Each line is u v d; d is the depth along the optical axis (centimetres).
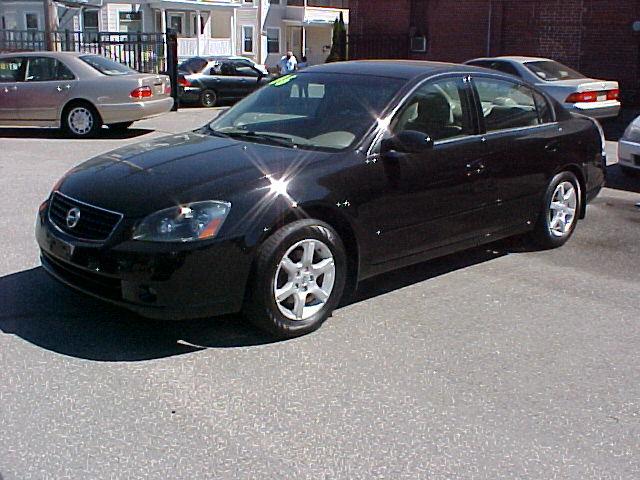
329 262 498
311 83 603
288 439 370
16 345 466
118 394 409
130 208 457
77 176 518
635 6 1898
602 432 385
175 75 1986
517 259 677
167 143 567
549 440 375
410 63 628
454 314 540
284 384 426
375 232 527
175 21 4097
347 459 354
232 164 497
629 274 642
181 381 426
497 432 381
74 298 546
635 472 349
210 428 378
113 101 1428
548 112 691
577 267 657
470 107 605
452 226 587
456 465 351
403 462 352
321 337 492
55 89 1423
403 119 552
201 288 451
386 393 419
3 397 402
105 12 3828
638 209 891
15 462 345
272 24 4512
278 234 468
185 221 448
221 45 4278
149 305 450
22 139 1417
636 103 1928
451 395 419
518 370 453
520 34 2136
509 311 549
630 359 474
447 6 2292
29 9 3694
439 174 564
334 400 409
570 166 700
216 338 486
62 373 431
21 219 774
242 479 336
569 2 2016
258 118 593
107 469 342
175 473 339
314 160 505
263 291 466
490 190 613
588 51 2003
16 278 587
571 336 507
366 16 2503
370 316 532
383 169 526
